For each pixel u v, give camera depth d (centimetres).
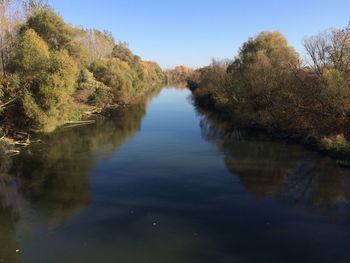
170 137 3531
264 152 2764
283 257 1254
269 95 3816
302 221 1538
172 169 2352
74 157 2680
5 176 2206
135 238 1402
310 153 2659
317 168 2277
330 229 1462
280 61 4091
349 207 1683
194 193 1900
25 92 3216
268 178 2130
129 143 3222
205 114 5488
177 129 4047
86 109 5241
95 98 5572
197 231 1459
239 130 3872
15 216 1617
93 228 1492
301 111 3173
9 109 3325
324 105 2931
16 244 1359
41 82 3256
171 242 1369
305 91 3183
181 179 2141
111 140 3366
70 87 3469
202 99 7125
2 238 1408
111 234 1438
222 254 1280
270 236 1411
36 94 3288
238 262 1227
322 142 2688
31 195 1883
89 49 8512
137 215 1622
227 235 1422
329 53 3186
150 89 12531
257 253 1284
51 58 3403
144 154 2783
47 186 2025
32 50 3450
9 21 4550
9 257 1263
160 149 2966
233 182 2072
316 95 3028
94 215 1623
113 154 2781
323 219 1558
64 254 1284
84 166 2431
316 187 1947
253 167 2364
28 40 3538
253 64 4194
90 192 1925
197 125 4353
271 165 2394
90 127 4138
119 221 1559
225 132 3778
